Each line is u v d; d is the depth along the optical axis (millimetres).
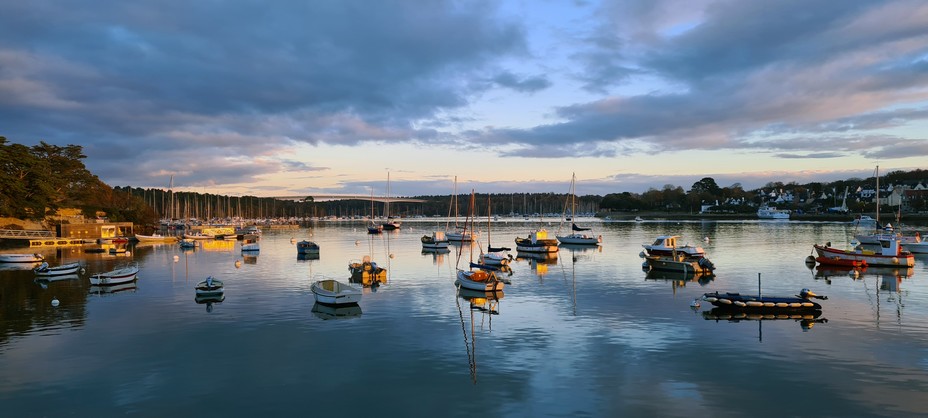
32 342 30594
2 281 55344
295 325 34250
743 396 22141
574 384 23594
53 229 115750
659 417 20312
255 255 84125
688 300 41531
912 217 191375
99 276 50281
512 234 144875
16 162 107812
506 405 21516
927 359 26422
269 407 21609
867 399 21797
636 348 28594
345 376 24906
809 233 129000
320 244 109312
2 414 21109
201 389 23500
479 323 34406
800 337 30312
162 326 34156
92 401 22312
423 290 47250
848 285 48281
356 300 39531
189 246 98750
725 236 118938
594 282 51406
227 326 34094
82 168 132500
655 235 127500
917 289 45781
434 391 23016
